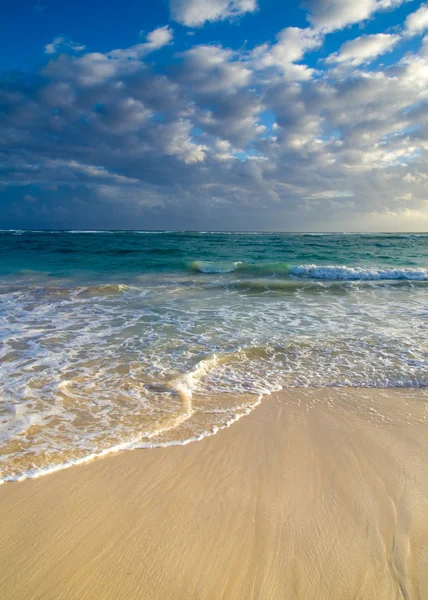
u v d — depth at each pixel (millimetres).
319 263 18938
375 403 4191
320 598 1912
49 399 4059
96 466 2943
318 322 7527
